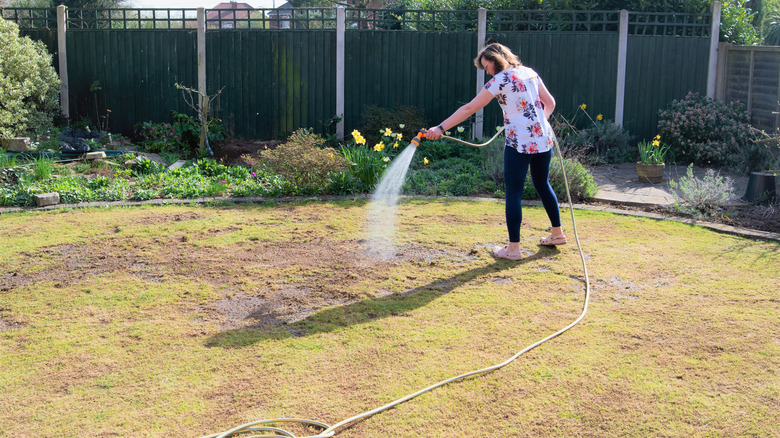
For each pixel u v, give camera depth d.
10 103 9.78
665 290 4.50
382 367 3.40
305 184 7.88
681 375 3.29
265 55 11.29
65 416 2.95
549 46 11.21
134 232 6.07
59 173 8.58
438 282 4.70
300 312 4.16
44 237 5.88
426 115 11.45
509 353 3.55
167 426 2.87
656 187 8.29
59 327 3.92
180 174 8.52
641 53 11.27
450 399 3.08
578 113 11.39
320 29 11.21
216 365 3.43
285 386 3.21
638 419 2.91
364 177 7.91
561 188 7.50
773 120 9.91
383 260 5.22
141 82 11.43
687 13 11.29
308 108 11.45
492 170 8.36
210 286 4.64
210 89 11.38
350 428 2.86
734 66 11.02
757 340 3.68
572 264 5.09
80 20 11.38
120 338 3.77
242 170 8.95
